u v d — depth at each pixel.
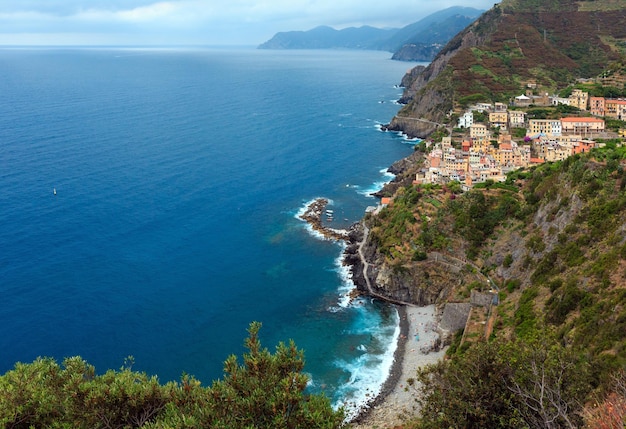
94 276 118.00
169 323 103.62
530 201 116.94
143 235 139.62
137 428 39.44
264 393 35.97
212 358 94.31
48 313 103.25
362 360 95.38
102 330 99.69
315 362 94.69
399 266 116.94
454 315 100.94
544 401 41.84
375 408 82.56
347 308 113.06
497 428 42.16
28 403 41.00
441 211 125.81
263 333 102.69
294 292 117.94
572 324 72.69
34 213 145.50
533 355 45.66
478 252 115.25
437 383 49.38
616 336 62.56
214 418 34.81
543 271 92.00
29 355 91.12
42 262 121.62
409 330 104.94
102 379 45.56
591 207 92.38
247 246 138.50
